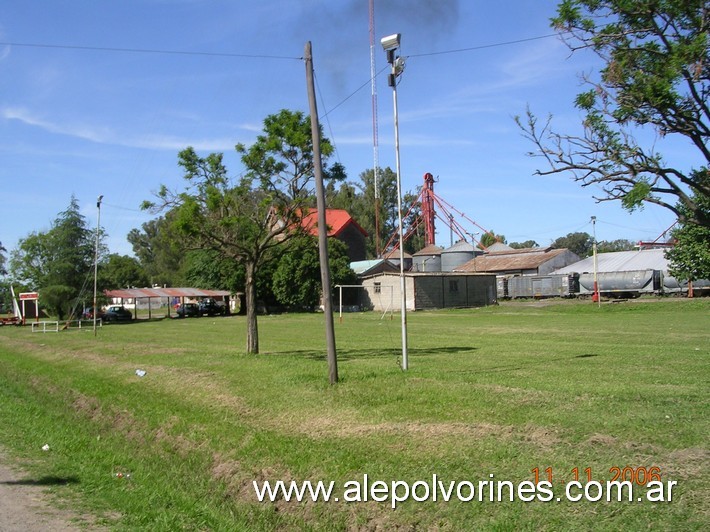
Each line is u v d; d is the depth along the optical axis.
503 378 15.21
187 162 20.31
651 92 8.62
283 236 24.02
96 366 22.81
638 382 14.42
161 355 23.69
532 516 7.37
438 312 61.03
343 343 28.62
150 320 66.56
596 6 9.02
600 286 72.44
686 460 8.05
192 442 12.32
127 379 19.14
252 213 21.00
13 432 13.69
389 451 9.91
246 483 10.15
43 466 10.81
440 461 9.16
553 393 12.64
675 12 8.65
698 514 6.79
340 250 70.00
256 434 11.74
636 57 8.95
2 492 9.21
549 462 8.51
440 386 13.95
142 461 11.98
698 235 10.91
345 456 9.95
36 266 61.44
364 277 70.62
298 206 20.64
